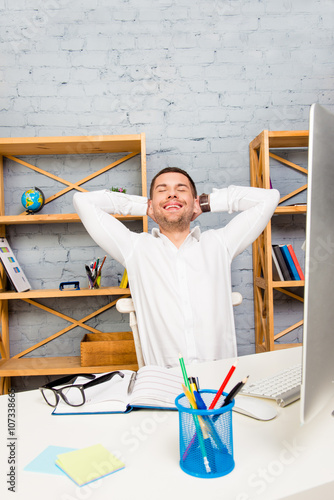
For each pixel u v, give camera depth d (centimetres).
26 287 215
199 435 54
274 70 242
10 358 229
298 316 243
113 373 87
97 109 235
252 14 240
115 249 166
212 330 151
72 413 77
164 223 164
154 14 236
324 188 51
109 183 236
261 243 225
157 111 237
